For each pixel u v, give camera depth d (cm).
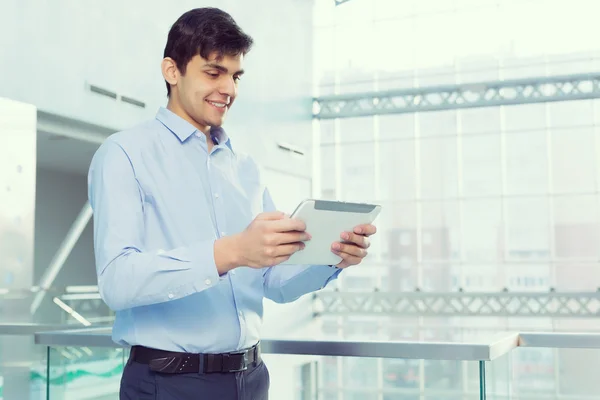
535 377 251
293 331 1652
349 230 162
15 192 686
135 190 159
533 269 1739
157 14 1105
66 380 271
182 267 141
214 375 163
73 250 1686
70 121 912
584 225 1716
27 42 827
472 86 1645
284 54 1633
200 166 171
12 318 654
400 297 1719
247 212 180
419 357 216
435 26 1841
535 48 1766
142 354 163
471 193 1800
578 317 1587
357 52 1888
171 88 173
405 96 1708
